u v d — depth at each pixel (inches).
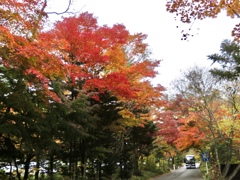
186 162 2226.9
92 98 556.4
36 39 311.7
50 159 574.9
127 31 554.3
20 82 354.9
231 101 606.9
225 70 539.5
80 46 492.4
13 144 426.0
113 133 725.3
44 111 451.5
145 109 889.5
